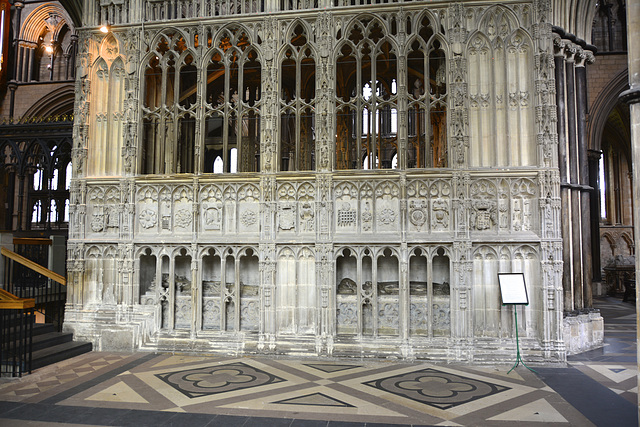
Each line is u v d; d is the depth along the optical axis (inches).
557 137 478.6
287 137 835.4
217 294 527.5
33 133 724.7
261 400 342.0
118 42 548.7
